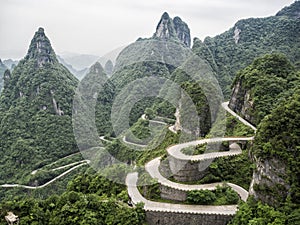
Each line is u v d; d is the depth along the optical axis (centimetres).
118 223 2269
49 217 2408
